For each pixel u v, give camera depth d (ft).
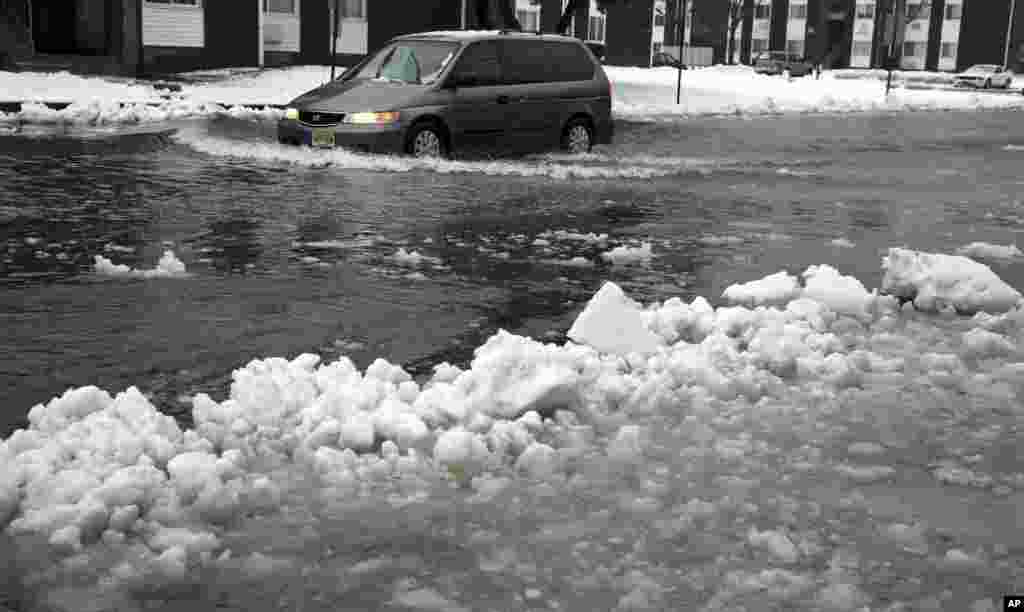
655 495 10.31
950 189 41.27
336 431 11.40
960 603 8.26
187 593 8.21
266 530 9.34
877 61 287.89
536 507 9.95
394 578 8.55
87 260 22.18
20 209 28.48
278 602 8.13
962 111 110.73
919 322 18.25
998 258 25.63
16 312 17.61
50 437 10.79
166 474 10.27
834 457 11.51
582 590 8.41
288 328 17.02
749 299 19.33
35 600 8.05
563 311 18.90
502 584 8.48
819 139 65.98
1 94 59.67
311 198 32.22
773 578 8.55
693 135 64.90
